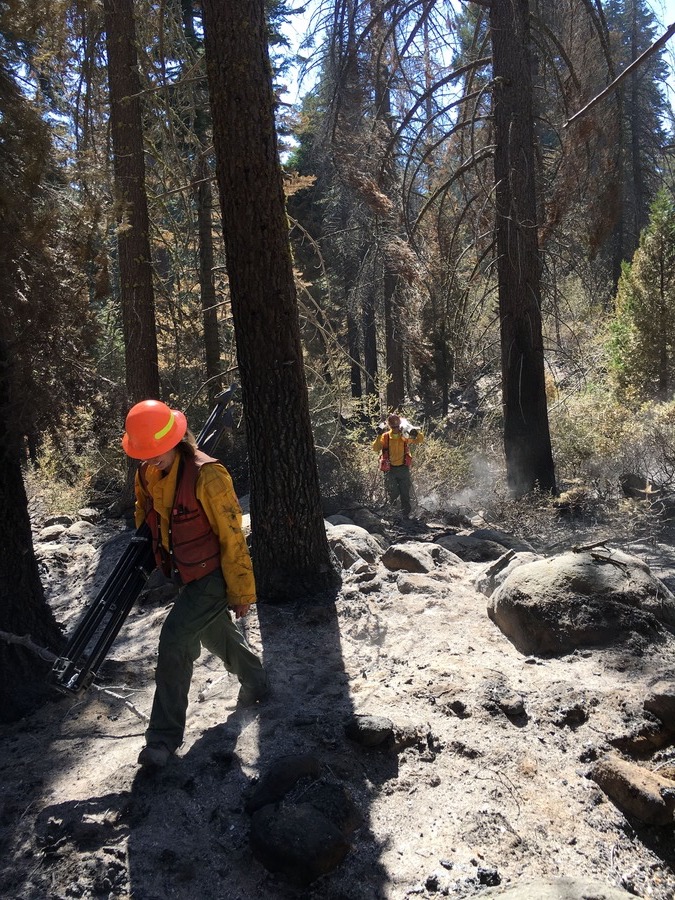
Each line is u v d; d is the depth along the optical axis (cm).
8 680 400
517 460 1091
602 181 1116
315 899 260
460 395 1959
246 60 488
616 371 1728
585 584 434
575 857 273
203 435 375
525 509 970
